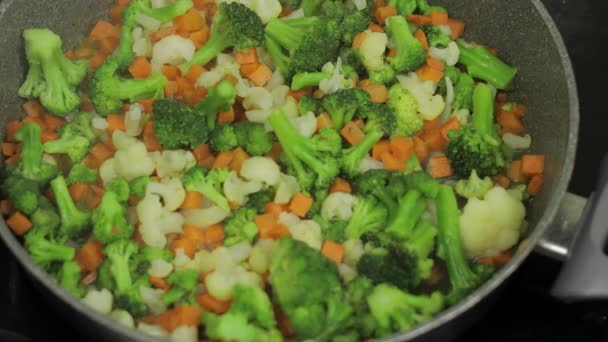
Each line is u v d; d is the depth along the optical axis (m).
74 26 0.49
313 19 0.48
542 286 0.47
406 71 0.47
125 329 0.36
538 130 0.46
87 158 0.46
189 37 0.49
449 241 0.42
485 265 0.41
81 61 0.48
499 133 0.47
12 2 0.45
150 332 0.38
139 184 0.43
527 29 0.46
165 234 0.43
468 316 0.40
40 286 0.39
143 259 0.41
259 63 0.47
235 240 0.42
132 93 0.46
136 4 0.49
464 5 0.49
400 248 0.41
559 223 0.41
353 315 0.39
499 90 0.48
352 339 0.39
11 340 0.44
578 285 0.39
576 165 0.51
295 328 0.38
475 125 0.46
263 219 0.42
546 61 0.45
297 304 0.38
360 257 0.41
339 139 0.44
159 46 0.47
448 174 0.45
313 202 0.44
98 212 0.42
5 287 0.45
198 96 0.46
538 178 0.44
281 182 0.43
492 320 0.47
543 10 0.45
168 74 0.47
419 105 0.46
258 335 0.38
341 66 0.47
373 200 0.43
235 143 0.44
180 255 0.41
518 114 0.47
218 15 0.47
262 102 0.45
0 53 0.45
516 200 0.43
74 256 0.42
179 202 0.43
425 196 0.43
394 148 0.44
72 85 0.47
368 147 0.44
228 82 0.44
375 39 0.46
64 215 0.43
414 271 0.41
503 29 0.48
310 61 0.46
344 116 0.45
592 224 0.40
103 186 0.44
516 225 0.43
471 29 0.49
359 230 0.42
